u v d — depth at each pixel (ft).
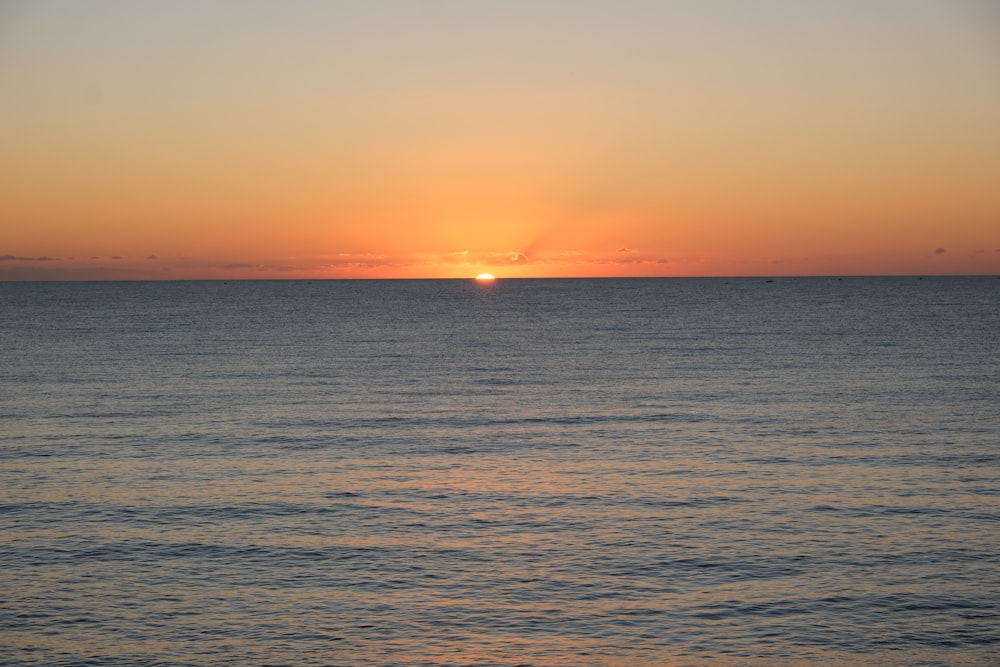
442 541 76.28
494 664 54.60
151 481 97.09
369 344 293.84
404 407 153.38
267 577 67.92
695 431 127.85
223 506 86.94
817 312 478.18
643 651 56.18
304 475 100.37
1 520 81.97
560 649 56.39
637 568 69.67
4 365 222.89
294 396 167.32
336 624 59.88
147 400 160.97
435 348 278.05
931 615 60.95
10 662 54.39
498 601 63.52
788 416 140.46
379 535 77.87
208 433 127.34
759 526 80.07
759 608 62.13
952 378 188.55
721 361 229.04
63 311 530.27
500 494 91.61
